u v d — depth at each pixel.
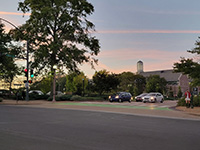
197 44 21.48
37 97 35.38
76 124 10.82
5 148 6.23
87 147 6.41
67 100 34.75
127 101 35.41
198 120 13.26
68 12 32.91
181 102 23.75
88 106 22.73
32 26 31.45
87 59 34.31
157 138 7.78
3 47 33.38
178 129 9.73
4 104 26.27
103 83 43.00
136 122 11.84
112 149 6.23
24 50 32.84
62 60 32.50
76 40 33.47
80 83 63.88
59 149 6.16
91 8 33.88
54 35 32.28
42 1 30.97
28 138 7.53
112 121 12.12
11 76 39.12
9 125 10.28
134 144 6.85
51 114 15.28
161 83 63.66
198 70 20.75
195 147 6.57
